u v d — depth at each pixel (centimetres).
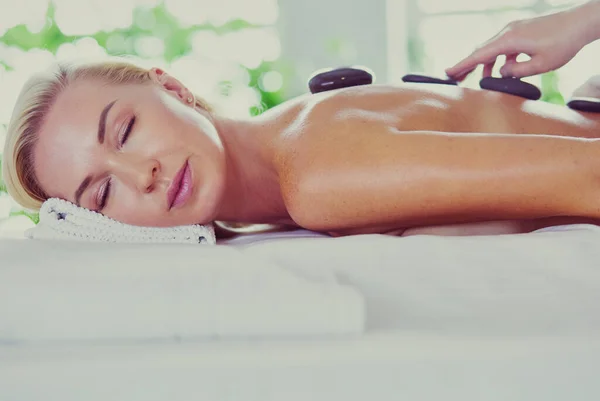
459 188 74
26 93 92
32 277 50
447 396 41
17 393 42
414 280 53
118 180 85
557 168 72
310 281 49
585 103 95
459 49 250
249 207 100
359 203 79
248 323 46
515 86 97
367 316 48
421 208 77
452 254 57
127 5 245
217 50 251
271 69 253
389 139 79
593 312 47
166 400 42
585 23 98
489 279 53
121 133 85
